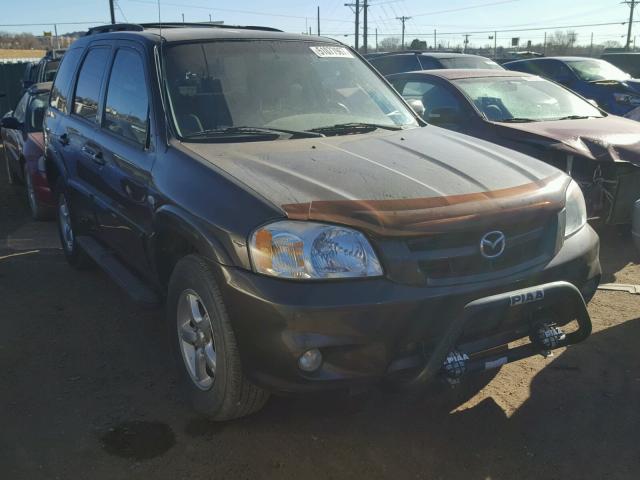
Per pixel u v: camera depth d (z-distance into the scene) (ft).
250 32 14.38
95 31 17.46
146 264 12.57
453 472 9.41
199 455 9.84
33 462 9.68
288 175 9.96
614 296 15.75
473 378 11.93
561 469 9.43
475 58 41.73
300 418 10.78
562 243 10.34
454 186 9.85
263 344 8.82
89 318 15.08
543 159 19.12
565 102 23.15
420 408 11.04
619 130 20.04
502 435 10.25
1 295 16.60
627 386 11.62
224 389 9.70
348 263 8.77
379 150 11.41
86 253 16.16
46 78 44.93
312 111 13.17
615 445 9.95
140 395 11.58
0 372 12.46
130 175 12.44
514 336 9.85
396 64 42.14
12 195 29.78
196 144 11.50
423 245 9.00
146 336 14.07
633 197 18.61
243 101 12.71
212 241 9.43
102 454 9.87
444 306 8.96
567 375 12.03
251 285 8.86
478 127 21.09
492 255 9.37
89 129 15.20
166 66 12.73
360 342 8.70
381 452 9.88
